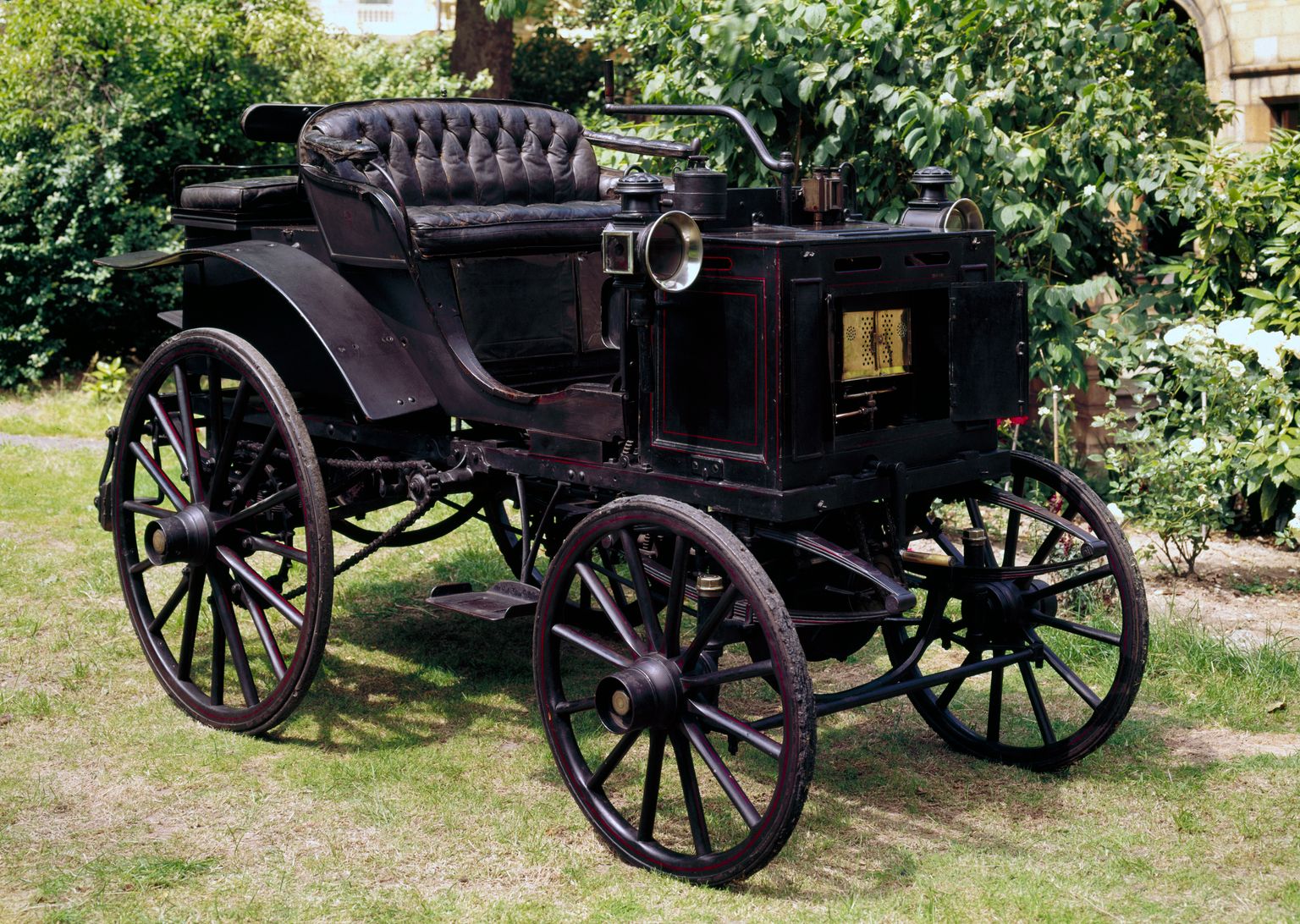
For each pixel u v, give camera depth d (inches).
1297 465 235.3
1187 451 245.8
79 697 189.8
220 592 178.4
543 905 132.7
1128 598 155.1
